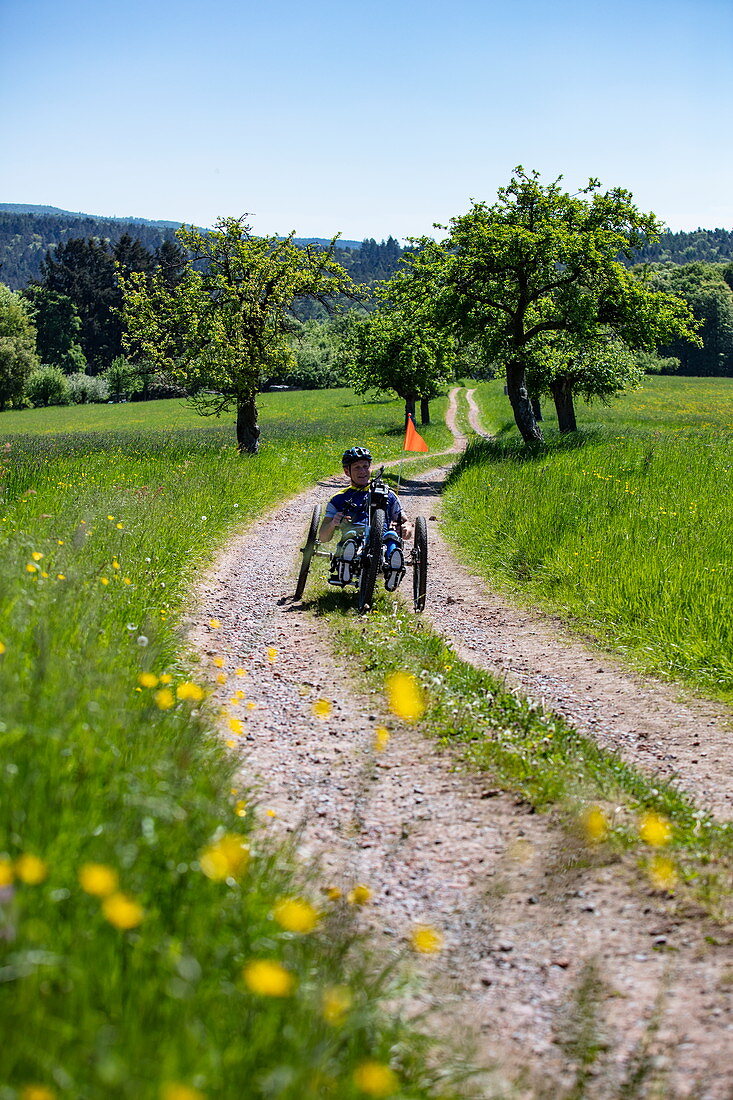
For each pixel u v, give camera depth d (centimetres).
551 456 2325
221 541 1268
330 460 2969
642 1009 284
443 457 3934
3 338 9525
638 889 366
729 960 311
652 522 1303
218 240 2758
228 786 389
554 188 3095
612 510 1427
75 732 328
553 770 490
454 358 5700
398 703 442
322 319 13338
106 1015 209
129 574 809
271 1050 212
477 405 8662
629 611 923
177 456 2233
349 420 6656
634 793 478
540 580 1120
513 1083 243
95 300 12588
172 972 227
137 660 517
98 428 7525
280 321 2811
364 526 920
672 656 788
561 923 341
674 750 588
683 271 15525
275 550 1270
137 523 1076
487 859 396
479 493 1883
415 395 5953
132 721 378
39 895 235
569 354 3578
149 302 2773
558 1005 288
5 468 1565
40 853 249
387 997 263
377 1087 189
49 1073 180
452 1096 228
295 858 374
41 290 12419
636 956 318
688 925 337
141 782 312
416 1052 243
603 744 598
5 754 292
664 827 418
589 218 3091
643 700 701
